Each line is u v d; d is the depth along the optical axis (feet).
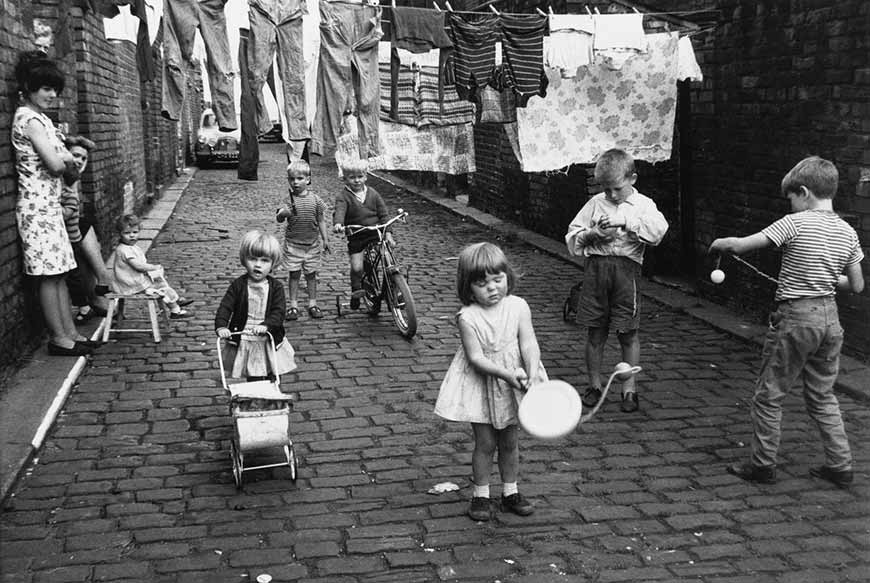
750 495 14.99
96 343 23.18
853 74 21.72
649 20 27.66
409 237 44.50
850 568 12.53
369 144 22.11
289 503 14.57
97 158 33.04
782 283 15.21
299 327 26.37
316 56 21.01
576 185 38.01
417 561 12.62
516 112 25.67
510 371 13.48
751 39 26.07
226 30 19.45
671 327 26.53
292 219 27.07
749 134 26.37
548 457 16.63
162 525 13.70
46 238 21.11
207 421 18.34
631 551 13.00
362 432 17.84
